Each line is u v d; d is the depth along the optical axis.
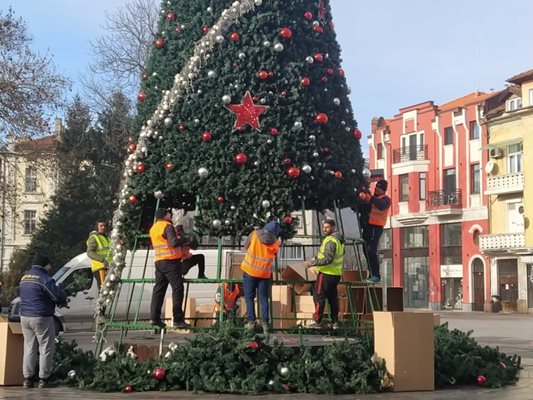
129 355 9.82
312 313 13.22
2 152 29.23
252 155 9.91
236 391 8.98
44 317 9.74
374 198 12.05
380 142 58.59
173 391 9.24
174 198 11.66
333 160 10.35
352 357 9.38
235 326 10.02
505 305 46.41
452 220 52.00
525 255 45.50
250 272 9.80
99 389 9.39
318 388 8.97
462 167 51.47
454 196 51.66
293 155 9.98
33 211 51.25
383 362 9.45
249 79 10.09
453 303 51.69
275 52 10.15
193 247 11.62
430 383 9.56
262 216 9.91
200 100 10.07
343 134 10.67
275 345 9.40
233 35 10.15
